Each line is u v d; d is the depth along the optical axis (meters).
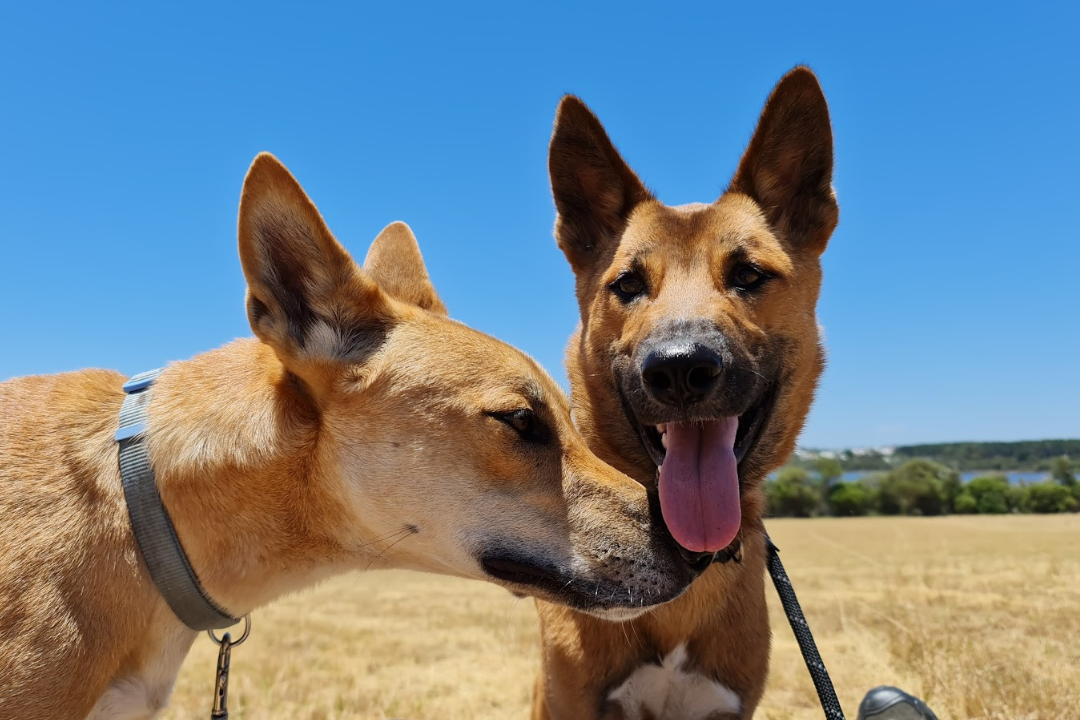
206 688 0.94
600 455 0.56
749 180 0.60
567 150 0.63
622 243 0.58
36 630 0.38
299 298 0.43
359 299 0.44
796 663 0.97
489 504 0.43
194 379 0.44
